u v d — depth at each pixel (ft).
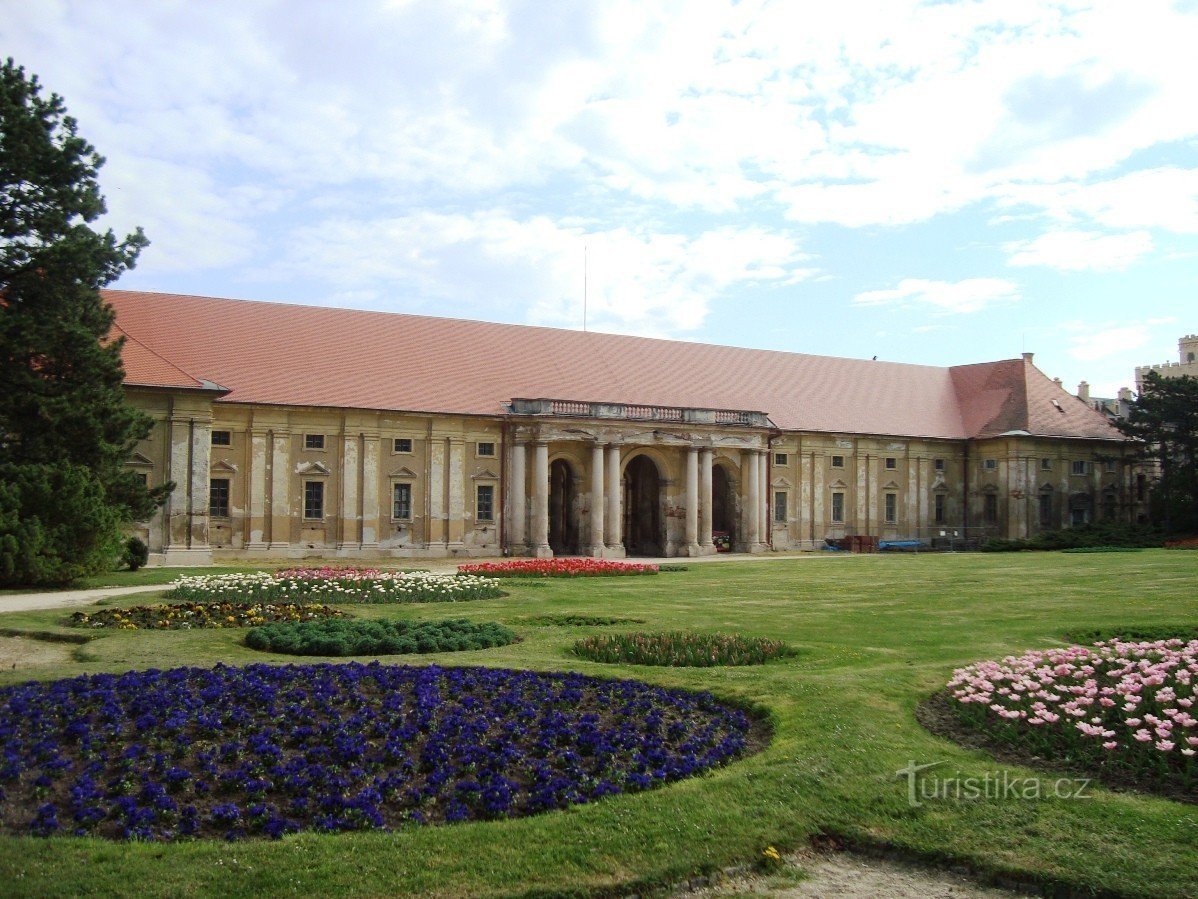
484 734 43.91
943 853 32.37
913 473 255.91
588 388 215.10
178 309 186.39
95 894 28.27
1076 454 261.44
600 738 43.21
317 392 183.73
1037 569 146.10
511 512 199.31
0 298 124.06
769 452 231.71
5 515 104.78
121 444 130.11
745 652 65.72
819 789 37.06
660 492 218.59
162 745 41.11
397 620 77.61
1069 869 30.68
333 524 184.24
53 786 36.76
